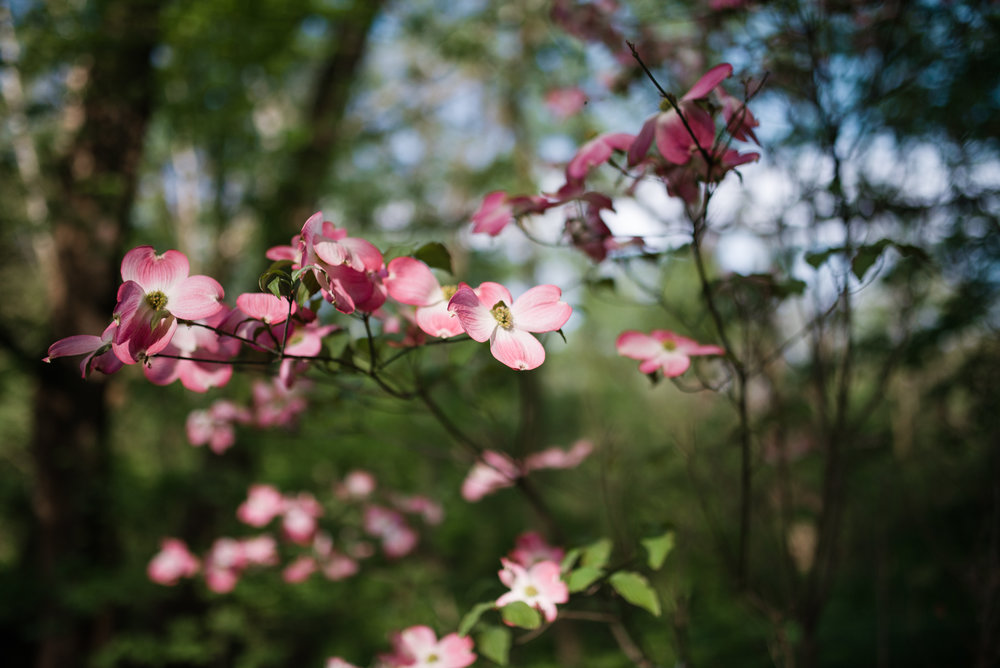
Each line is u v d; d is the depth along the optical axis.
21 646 5.58
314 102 5.45
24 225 4.48
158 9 4.27
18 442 6.29
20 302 5.86
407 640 1.36
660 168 1.31
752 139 1.22
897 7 1.67
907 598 3.35
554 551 1.50
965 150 1.88
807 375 2.15
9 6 3.97
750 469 1.63
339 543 3.13
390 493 3.22
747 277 1.52
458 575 5.16
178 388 4.90
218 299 1.01
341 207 5.92
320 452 5.20
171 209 6.45
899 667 2.77
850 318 1.60
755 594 1.71
